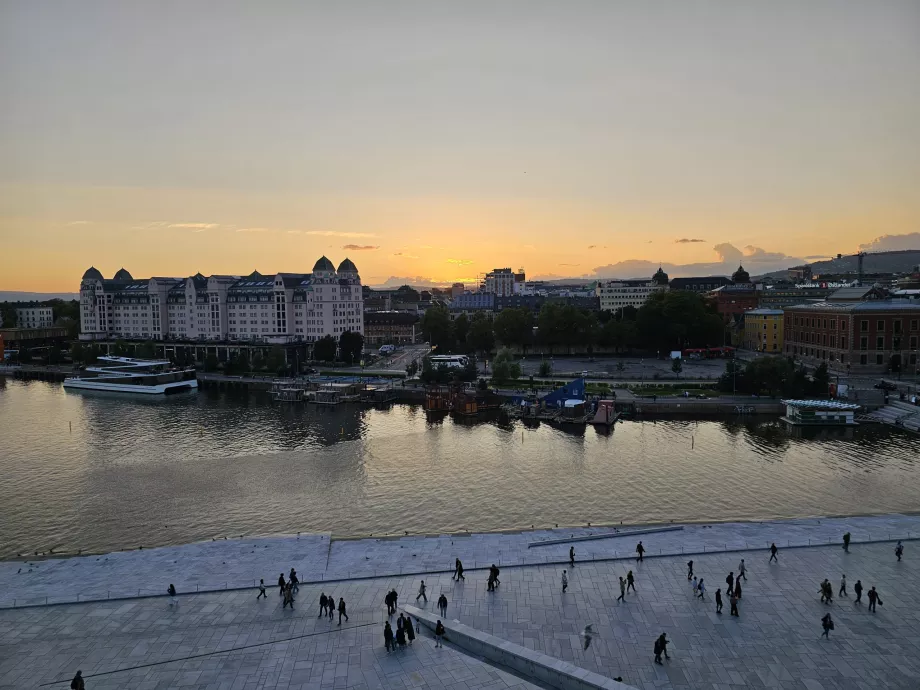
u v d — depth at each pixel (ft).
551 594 227.81
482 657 189.67
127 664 188.75
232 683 178.60
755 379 630.33
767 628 203.92
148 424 577.02
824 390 604.90
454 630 197.06
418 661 187.11
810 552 260.21
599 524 310.45
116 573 256.11
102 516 347.36
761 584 232.94
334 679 179.22
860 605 216.95
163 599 230.07
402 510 348.59
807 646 193.88
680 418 570.46
